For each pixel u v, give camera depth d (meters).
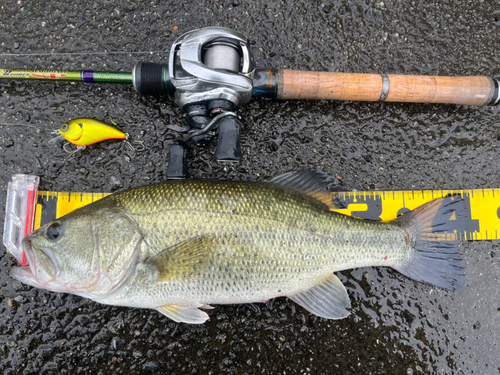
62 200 0.34
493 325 0.35
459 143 0.36
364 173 0.36
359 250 0.31
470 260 0.35
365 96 0.33
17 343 0.33
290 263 0.29
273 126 0.35
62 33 0.35
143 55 0.35
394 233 0.32
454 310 0.35
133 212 0.28
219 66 0.29
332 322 0.35
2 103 0.34
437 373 0.35
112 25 0.35
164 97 0.35
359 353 0.35
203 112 0.30
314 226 0.30
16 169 0.34
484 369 0.35
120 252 0.28
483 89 0.33
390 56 0.37
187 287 0.28
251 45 0.36
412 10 0.37
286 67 0.36
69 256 0.28
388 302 0.35
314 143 0.36
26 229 0.33
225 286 0.28
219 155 0.29
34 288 0.33
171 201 0.28
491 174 0.36
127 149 0.35
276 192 0.30
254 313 0.34
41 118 0.34
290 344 0.34
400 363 0.35
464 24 0.37
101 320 0.34
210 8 0.36
